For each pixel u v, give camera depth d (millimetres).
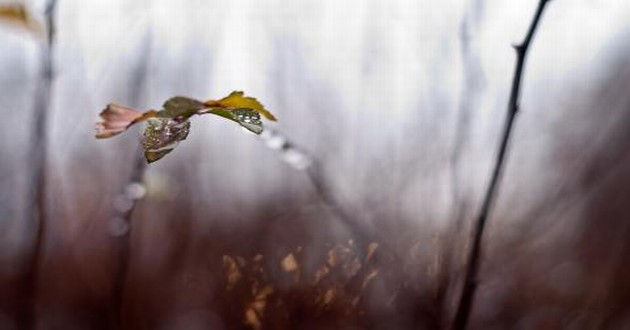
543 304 1598
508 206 1401
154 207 1592
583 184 1459
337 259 971
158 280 1528
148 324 1507
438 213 1146
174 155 1735
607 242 1702
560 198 1412
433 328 919
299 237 1258
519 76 825
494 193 839
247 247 1403
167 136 703
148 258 1574
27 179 1164
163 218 1595
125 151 1678
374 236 998
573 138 1729
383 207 1232
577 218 1769
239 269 1025
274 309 976
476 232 847
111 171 1656
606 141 1731
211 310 1286
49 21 1055
